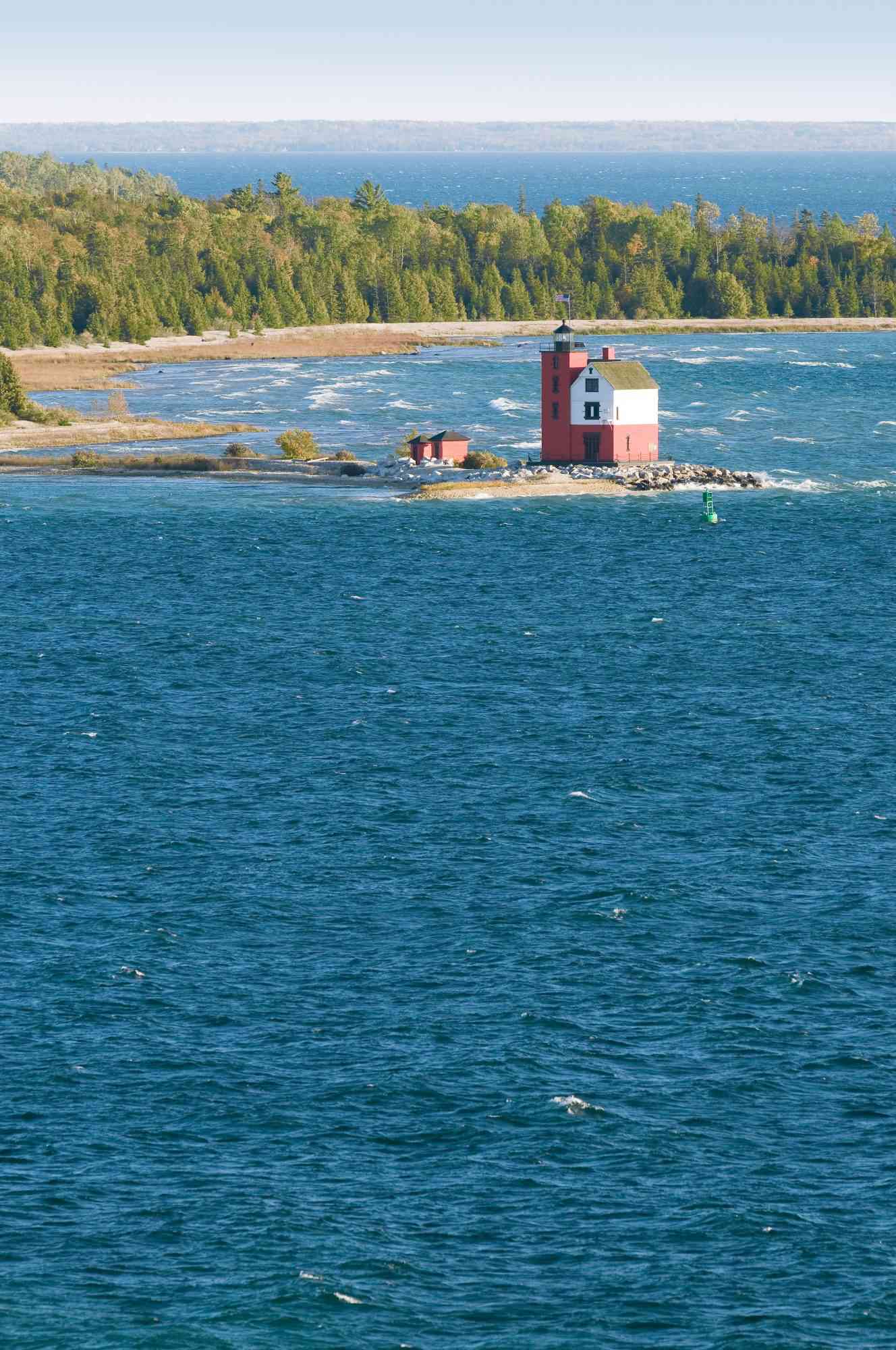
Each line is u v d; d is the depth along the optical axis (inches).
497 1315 7096.5
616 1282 7298.2
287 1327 6993.1
